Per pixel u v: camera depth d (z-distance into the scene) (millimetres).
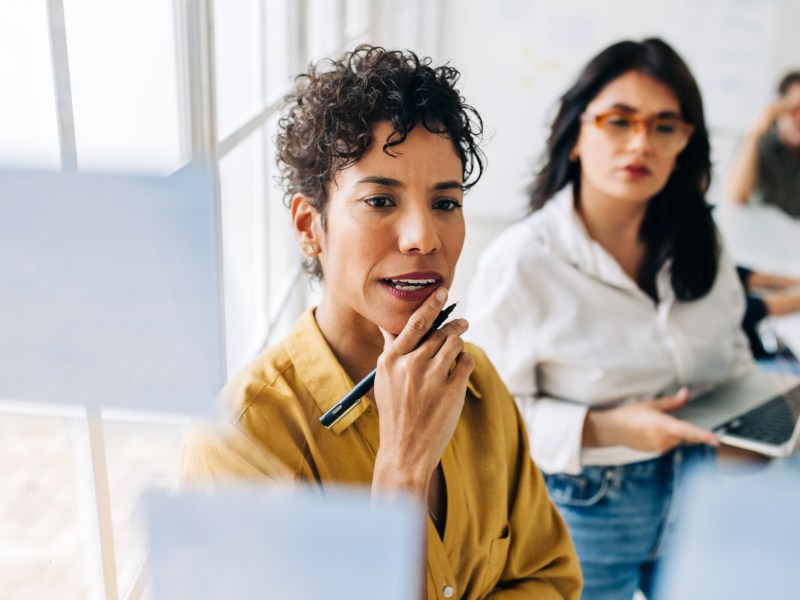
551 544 1108
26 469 1041
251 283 1812
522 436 1084
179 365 799
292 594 682
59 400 737
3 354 750
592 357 1658
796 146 3410
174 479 1055
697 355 1723
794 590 664
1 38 817
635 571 1655
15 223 741
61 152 831
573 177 1719
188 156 1109
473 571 990
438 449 841
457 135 854
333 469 893
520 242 1695
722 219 3510
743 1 4090
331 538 680
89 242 758
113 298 768
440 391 842
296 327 937
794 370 2305
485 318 1685
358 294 865
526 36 4223
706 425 1617
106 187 764
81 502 1007
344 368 933
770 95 4172
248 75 1667
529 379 1688
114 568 967
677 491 1608
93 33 1004
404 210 838
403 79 835
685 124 1616
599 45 4223
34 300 746
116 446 1076
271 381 901
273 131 1857
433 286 867
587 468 1624
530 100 4293
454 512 950
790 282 2738
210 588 687
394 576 696
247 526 691
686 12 4141
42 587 991
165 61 1079
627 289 1671
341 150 831
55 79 827
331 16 2572
